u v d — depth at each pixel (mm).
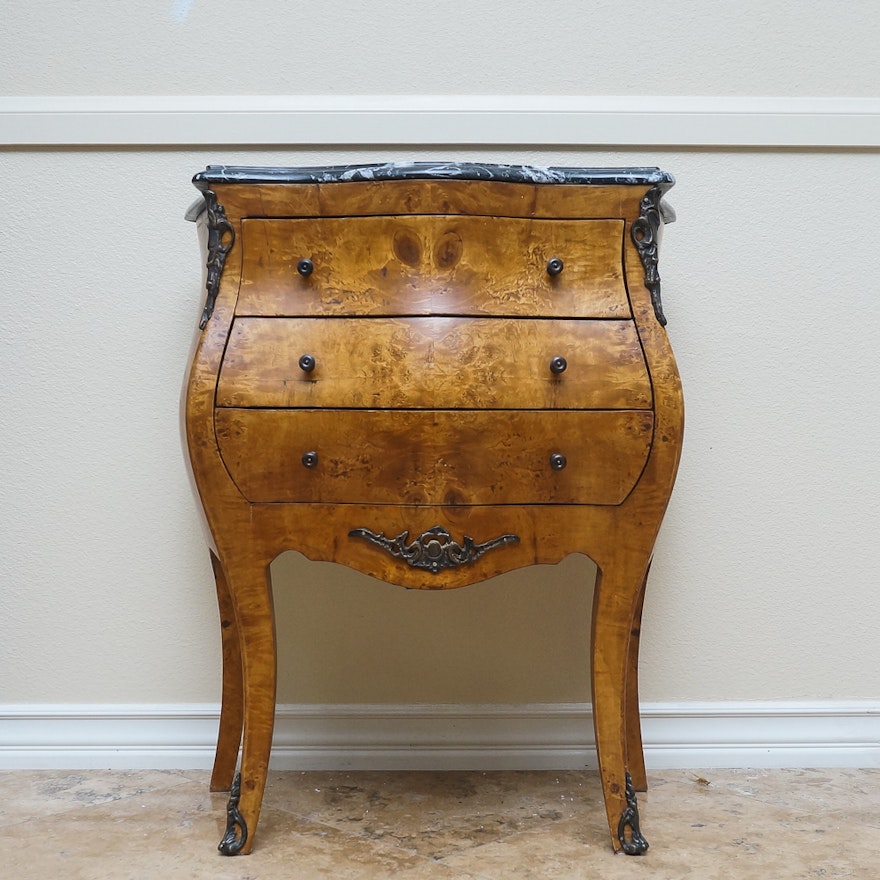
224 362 1220
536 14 1668
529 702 1654
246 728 1249
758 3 1677
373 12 1663
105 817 1386
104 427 1661
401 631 1656
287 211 1229
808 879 1171
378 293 1223
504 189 1220
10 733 1632
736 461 1681
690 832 1329
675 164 1670
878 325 1686
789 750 1646
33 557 1660
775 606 1687
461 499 1214
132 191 1658
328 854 1246
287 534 1229
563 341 1223
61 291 1658
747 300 1680
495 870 1196
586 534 1232
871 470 1687
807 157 1679
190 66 1659
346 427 1214
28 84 1658
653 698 1681
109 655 1662
